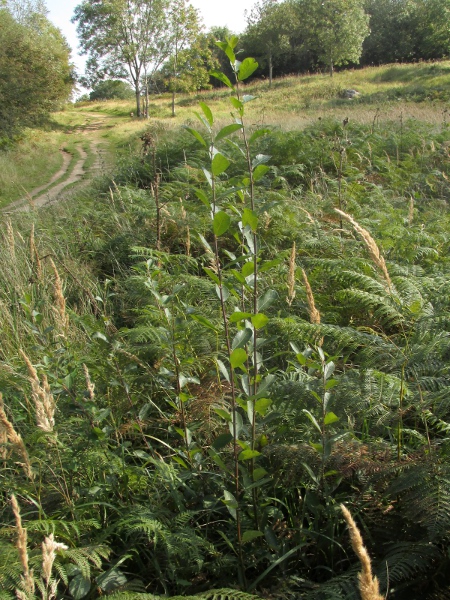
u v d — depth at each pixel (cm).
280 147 1083
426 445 258
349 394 276
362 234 293
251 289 238
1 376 354
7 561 213
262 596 220
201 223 664
